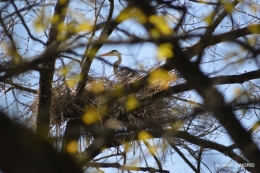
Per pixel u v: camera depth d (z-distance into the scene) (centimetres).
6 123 620
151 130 1201
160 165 1331
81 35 705
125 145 1334
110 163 1308
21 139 619
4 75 670
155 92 1318
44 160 625
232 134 641
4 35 1028
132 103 1348
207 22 700
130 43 643
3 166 611
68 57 979
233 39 648
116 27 690
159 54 676
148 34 668
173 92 1292
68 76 1047
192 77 647
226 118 638
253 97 845
